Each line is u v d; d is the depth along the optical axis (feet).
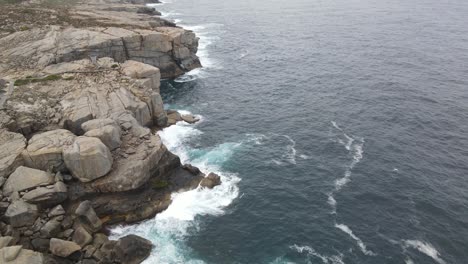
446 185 178.09
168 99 268.82
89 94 204.33
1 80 212.02
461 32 406.21
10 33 282.56
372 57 338.54
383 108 247.29
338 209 164.25
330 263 138.72
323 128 226.79
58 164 156.97
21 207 138.72
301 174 186.29
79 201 152.87
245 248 144.77
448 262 139.44
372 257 141.08
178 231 150.92
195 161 193.98
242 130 226.58
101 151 155.22
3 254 118.93
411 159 196.44
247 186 177.27
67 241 134.31
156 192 165.27
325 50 362.94
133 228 151.23
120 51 281.33
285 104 258.16
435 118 234.17
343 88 278.67
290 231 152.76
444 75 296.10
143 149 170.40
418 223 156.46
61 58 254.27
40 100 196.54
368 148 206.18
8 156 154.20
